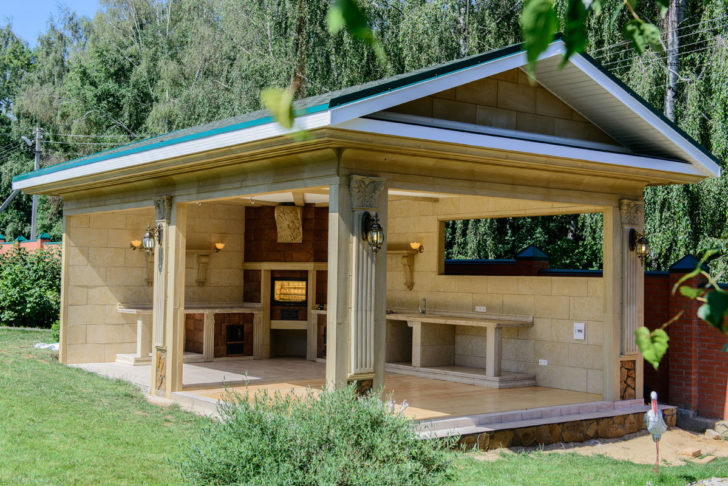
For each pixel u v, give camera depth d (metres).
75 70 38.78
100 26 38.38
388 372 15.35
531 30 1.53
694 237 17.09
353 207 9.47
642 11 19.64
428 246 16.03
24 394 11.28
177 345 12.20
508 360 14.55
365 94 8.57
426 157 9.97
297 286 17.05
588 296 13.22
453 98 10.27
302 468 6.58
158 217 12.59
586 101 11.47
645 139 12.09
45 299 22.72
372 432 6.95
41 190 15.23
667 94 18.09
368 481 6.31
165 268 12.40
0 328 21.66
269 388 12.73
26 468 7.76
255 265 17.08
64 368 14.56
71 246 15.84
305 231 16.75
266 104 1.46
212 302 16.92
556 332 13.69
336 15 1.44
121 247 16.56
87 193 14.80
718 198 16.59
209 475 6.68
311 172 9.77
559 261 23.97
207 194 11.60
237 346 17.03
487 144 9.78
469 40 22.66
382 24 23.48
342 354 9.41
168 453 8.69
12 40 51.41
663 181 12.88
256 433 6.87
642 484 8.61
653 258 18.34
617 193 12.62
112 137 37.06
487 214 14.77
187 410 11.23
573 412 11.67
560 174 11.63
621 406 12.38
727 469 9.81
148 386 13.10
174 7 37.44
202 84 29.59
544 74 11.00
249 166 10.66
